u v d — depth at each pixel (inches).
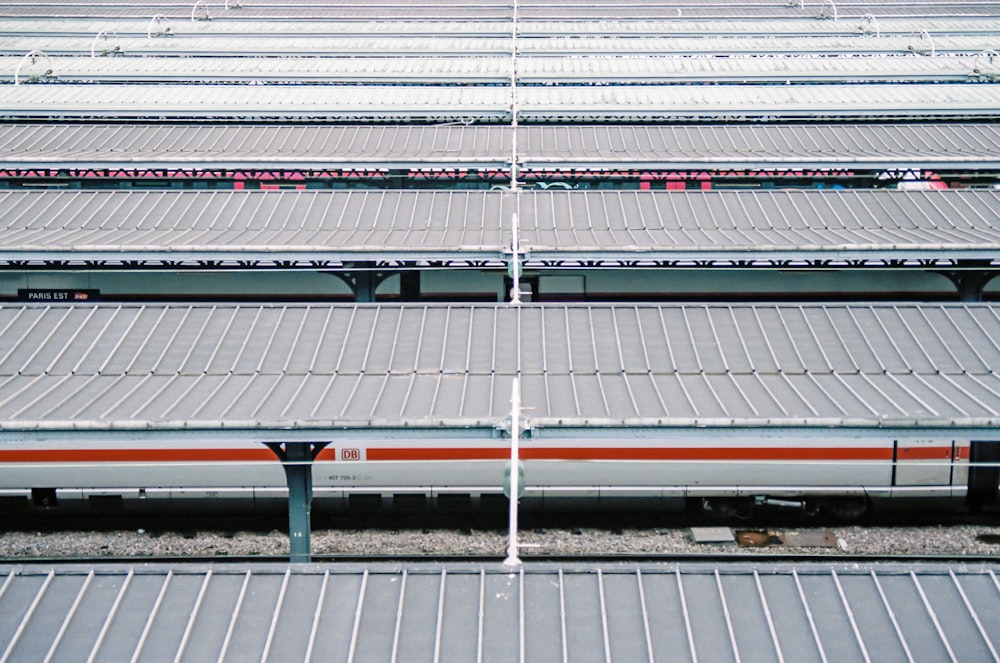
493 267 984.9
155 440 640.4
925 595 496.7
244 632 482.9
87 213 1066.1
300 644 477.7
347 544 908.6
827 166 1181.1
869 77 1503.4
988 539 924.6
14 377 724.7
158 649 474.0
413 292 1056.8
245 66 1549.0
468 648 474.3
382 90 1445.6
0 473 911.7
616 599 500.4
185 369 741.9
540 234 1004.6
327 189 1197.7
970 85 1450.5
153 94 1408.7
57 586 506.9
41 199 1088.2
